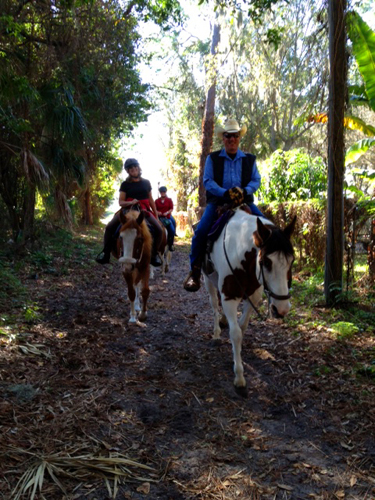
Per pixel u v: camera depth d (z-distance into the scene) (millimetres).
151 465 3133
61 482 2898
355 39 6879
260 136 24453
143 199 6758
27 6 9836
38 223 14922
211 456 3244
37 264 10266
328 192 6922
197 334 6117
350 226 7496
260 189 12852
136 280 6316
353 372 4598
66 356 5012
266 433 3564
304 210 9641
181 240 20781
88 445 3303
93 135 12805
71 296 8164
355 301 6961
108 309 7328
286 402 4055
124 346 5535
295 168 12234
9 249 10922
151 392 4262
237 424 3701
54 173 11812
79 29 10672
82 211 25125
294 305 7277
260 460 3203
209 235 4617
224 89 24219
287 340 5668
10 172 11406
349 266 7492
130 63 13453
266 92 22406
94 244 15906
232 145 4789
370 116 21219
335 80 6633
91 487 2881
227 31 18859
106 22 11375
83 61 11570
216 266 4492
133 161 6680
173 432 3568
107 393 4164
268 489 2885
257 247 3674
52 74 10789
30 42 10102
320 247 9164
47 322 6309
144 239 6020
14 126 9148
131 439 3447
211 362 5031
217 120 25750
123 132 16625
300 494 2844
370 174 9352
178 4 11156
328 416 3795
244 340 5750
